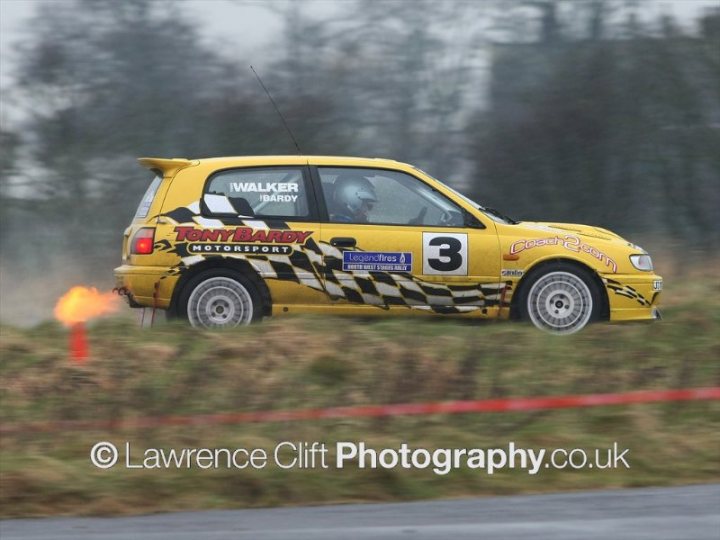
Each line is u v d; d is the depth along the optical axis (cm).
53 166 6894
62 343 3056
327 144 7106
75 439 2359
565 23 7188
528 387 2742
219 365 2830
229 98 7162
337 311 3403
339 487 2211
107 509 2084
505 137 6956
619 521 1933
